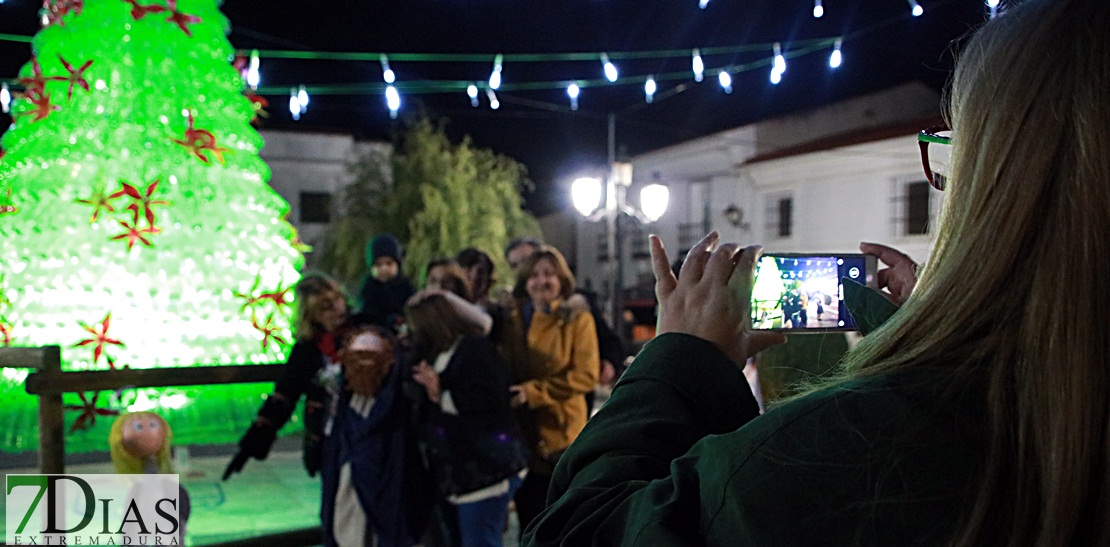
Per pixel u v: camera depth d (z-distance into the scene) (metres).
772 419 0.64
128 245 4.23
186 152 4.58
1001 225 0.59
